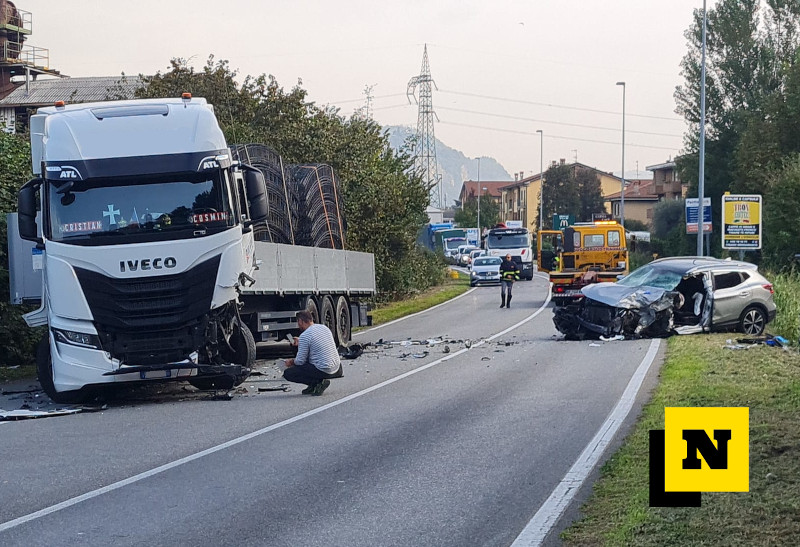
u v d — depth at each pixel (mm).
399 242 41656
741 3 65312
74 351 13320
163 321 13406
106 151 13805
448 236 95188
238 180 14734
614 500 7477
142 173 13727
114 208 13578
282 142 35312
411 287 44625
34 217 13727
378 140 41594
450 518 7305
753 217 32562
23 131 31141
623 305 21062
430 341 22812
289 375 14344
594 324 21625
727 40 64875
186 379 13664
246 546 6637
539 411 12211
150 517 7434
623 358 17828
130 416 12875
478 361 18344
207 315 13672
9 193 19719
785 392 11961
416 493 8117
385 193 38125
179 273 13438
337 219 24750
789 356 16219
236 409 13164
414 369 17344
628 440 9820
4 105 61125
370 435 10852
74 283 13281
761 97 62719
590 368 16562
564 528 6887
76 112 14492
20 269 16594
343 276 23016
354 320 24188
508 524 7109
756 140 51062
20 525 7234
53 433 11555
